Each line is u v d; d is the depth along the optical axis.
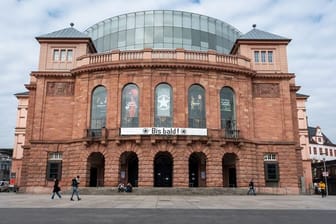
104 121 39.81
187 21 51.97
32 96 44.75
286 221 14.02
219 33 53.84
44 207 20.30
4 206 21.03
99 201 25.31
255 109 42.44
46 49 43.94
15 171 66.88
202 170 40.12
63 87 42.59
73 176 38.97
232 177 42.22
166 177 41.28
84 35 44.88
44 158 40.44
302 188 42.75
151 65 39.41
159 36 50.78
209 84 40.25
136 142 37.12
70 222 13.25
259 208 20.47
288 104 42.62
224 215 16.16
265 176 40.44
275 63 44.28
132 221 13.59
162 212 17.31
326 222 13.71
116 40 52.28
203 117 39.62
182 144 37.53
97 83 40.66
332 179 70.31
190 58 40.44
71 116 41.78
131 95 39.72
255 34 46.22
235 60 41.97
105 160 37.94
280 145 41.34
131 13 52.72
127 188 34.97
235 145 39.03
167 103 39.34
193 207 20.56
